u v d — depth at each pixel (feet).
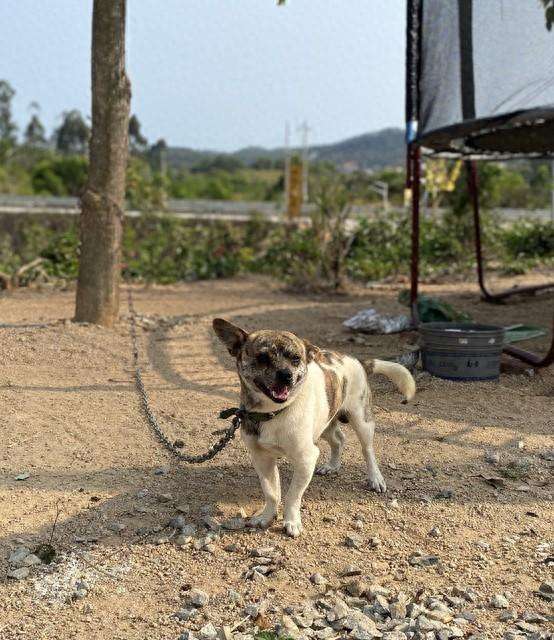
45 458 8.57
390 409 10.24
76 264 23.03
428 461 8.62
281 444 6.91
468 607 6.10
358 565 6.64
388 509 7.56
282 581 6.40
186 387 11.14
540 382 11.59
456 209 27.27
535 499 7.80
